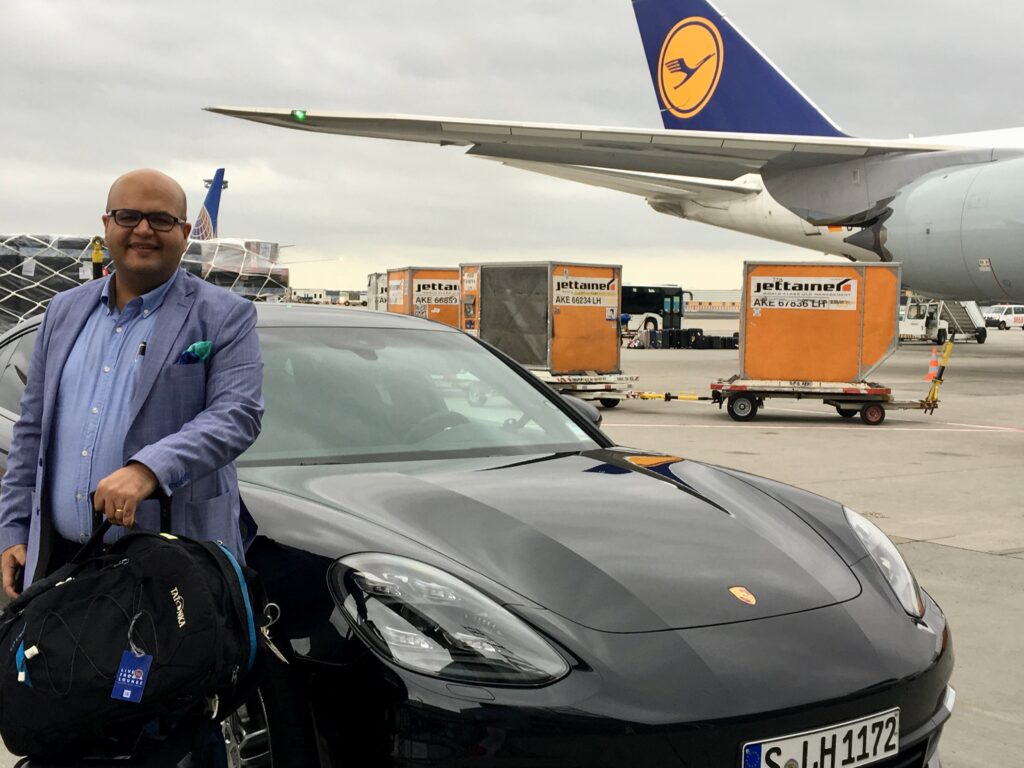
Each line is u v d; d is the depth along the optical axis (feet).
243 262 59.00
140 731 6.01
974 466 28.84
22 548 7.46
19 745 6.01
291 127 65.41
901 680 7.23
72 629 5.90
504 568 7.31
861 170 72.43
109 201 7.00
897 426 39.70
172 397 6.90
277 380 10.43
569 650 6.61
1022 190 61.46
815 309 40.93
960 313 134.62
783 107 81.92
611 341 46.21
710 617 7.18
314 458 9.56
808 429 38.34
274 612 7.20
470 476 9.37
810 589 7.85
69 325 7.37
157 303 7.16
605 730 6.24
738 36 83.66
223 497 7.22
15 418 11.48
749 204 87.51
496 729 6.24
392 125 64.80
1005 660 12.62
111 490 6.13
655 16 90.12
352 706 6.63
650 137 67.62
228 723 7.52
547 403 11.71
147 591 5.98
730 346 138.41
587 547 7.80
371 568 7.07
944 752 10.00
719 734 6.42
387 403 10.57
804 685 6.81
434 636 6.59
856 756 6.95
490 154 73.92
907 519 21.31
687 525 8.54
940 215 66.18
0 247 50.39
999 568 17.16
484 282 46.01
